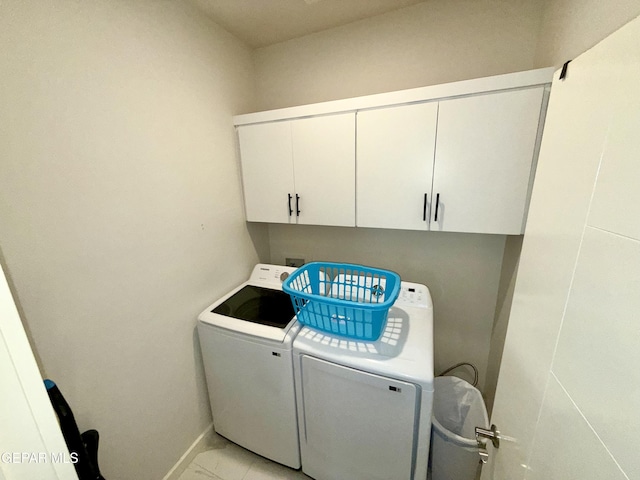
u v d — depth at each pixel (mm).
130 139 1043
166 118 1185
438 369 1800
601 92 414
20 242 768
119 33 977
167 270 1247
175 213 1266
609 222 377
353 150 1347
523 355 633
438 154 1196
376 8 1373
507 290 1362
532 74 991
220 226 1556
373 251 1794
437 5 1318
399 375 953
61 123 836
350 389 1061
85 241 925
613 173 375
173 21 1188
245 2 1278
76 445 806
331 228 1874
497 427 759
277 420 1287
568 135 509
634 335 328
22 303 782
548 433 498
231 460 1448
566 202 500
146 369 1178
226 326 1257
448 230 1261
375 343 1098
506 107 1051
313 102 1695
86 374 957
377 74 1510
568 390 448
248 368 1269
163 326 1244
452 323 1695
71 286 896
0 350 360
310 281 1522
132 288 1097
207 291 1494
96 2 900
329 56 1589
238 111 1650
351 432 1120
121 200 1030
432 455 1250
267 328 1209
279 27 1510
